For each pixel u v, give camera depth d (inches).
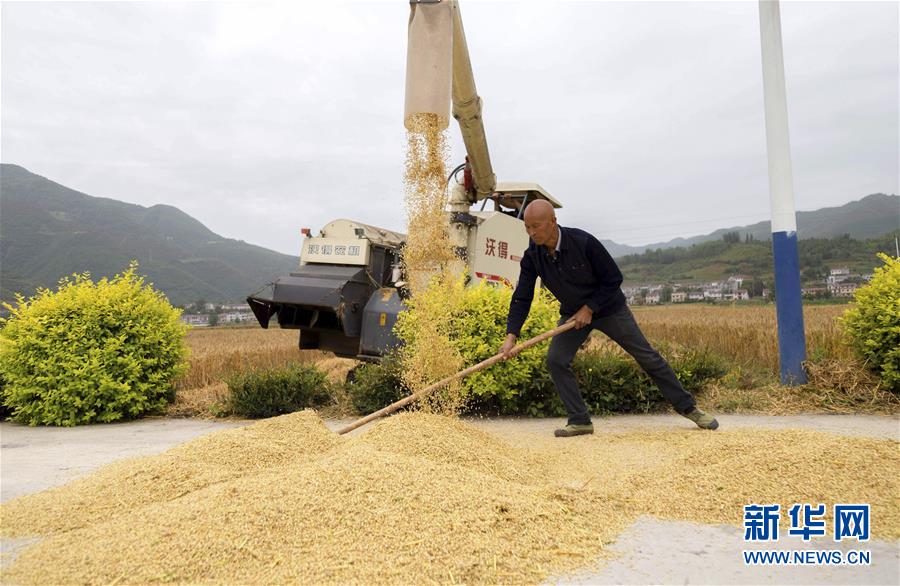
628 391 250.5
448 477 117.4
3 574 88.4
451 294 215.2
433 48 178.7
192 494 114.4
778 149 273.1
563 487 121.5
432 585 83.1
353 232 312.0
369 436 148.8
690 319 906.1
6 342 263.4
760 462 128.3
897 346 246.2
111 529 100.8
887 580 86.2
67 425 256.8
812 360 273.3
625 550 97.2
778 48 275.7
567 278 192.7
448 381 178.9
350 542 94.2
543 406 254.1
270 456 140.8
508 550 93.4
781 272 271.6
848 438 138.5
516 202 367.9
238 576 85.7
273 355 546.0
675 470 136.3
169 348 287.0
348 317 290.2
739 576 87.8
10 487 144.2
